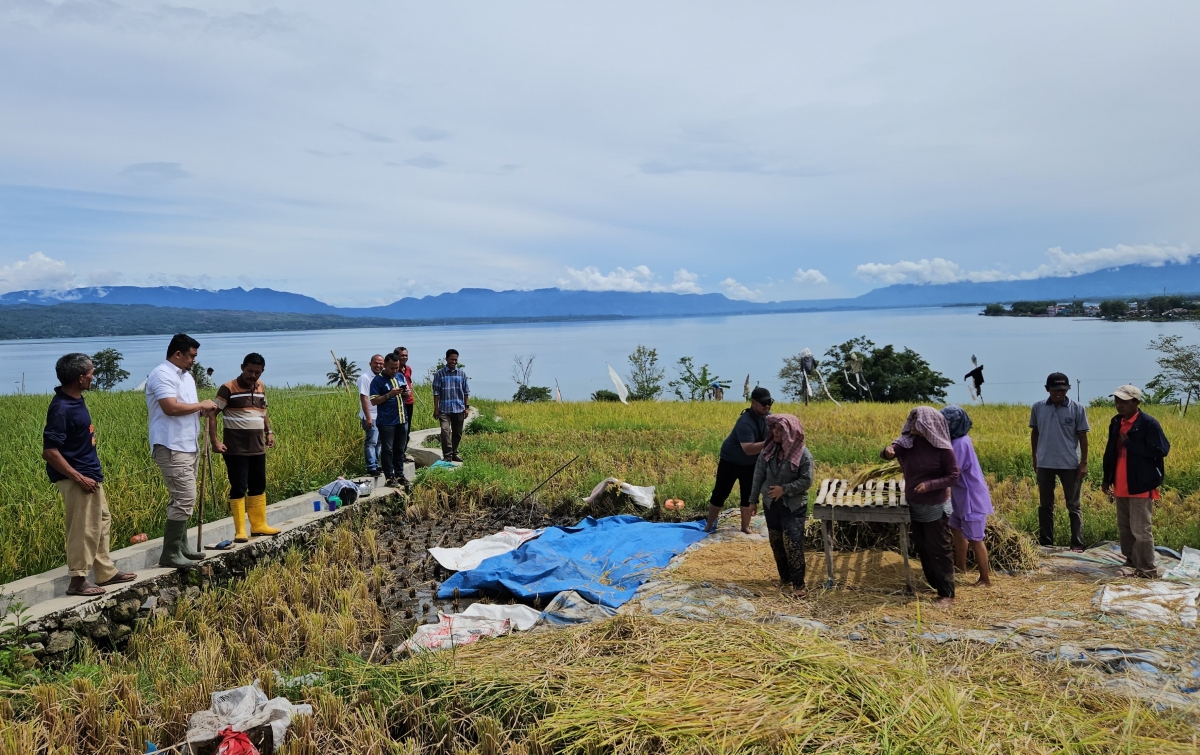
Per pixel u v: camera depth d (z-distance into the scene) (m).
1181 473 11.02
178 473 6.80
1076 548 8.09
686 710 4.46
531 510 11.06
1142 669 4.93
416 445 14.47
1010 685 4.77
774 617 6.13
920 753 3.97
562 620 6.43
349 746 4.48
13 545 6.67
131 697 4.76
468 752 4.37
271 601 6.76
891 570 7.31
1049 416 8.16
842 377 45.16
